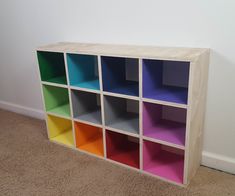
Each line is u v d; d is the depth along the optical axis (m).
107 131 1.75
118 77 1.75
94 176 1.64
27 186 1.57
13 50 2.48
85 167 1.74
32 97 2.56
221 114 1.58
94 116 1.89
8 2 2.29
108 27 1.83
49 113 2.02
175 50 1.48
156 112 1.70
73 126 1.89
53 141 2.09
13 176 1.67
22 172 1.71
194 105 1.38
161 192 1.48
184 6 1.50
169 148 1.84
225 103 1.55
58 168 1.74
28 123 2.46
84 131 1.98
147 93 1.53
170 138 1.52
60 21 2.05
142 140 1.58
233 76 1.48
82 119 1.84
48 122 2.07
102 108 1.68
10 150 1.98
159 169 1.65
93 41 1.94
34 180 1.62
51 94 2.04
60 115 1.95
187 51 1.43
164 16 1.58
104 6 1.80
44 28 2.17
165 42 1.63
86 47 1.75
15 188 1.56
